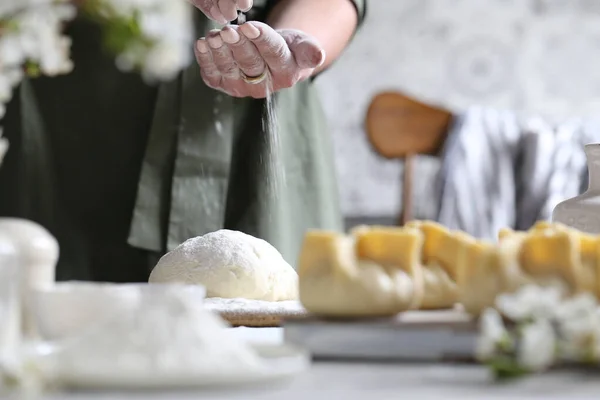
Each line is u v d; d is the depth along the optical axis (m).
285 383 0.54
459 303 0.79
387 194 3.78
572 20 3.74
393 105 2.83
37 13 0.88
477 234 2.72
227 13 1.52
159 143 1.78
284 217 1.83
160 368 0.50
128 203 1.81
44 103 1.80
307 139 1.91
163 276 1.19
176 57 0.83
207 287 1.17
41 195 1.80
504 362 0.55
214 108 1.78
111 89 1.79
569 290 0.69
